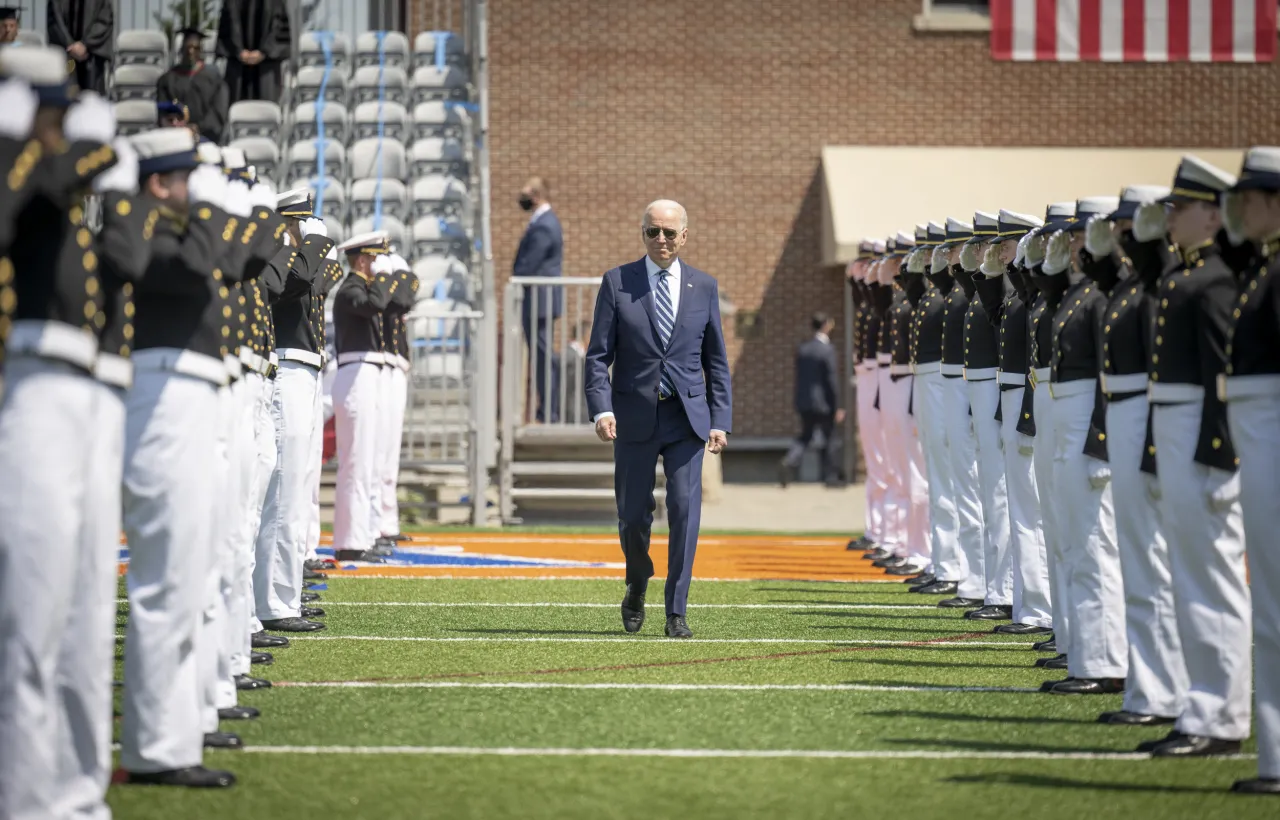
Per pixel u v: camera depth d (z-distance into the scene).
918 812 19.02
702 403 32.38
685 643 32.31
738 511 72.06
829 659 30.47
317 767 20.94
